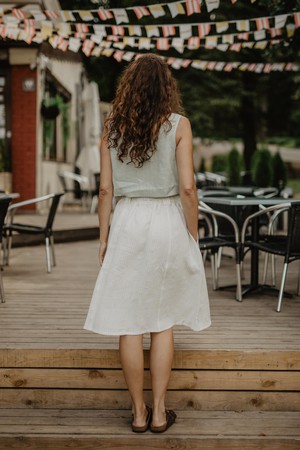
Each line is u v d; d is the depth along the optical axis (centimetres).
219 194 620
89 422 298
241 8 1125
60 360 315
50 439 281
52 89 1305
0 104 1098
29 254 718
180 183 274
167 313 279
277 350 314
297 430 290
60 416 306
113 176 284
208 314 290
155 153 274
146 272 272
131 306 274
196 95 1648
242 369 314
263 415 309
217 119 1866
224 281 536
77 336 341
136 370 281
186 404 316
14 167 1102
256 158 1346
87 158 1309
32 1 912
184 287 281
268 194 778
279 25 549
